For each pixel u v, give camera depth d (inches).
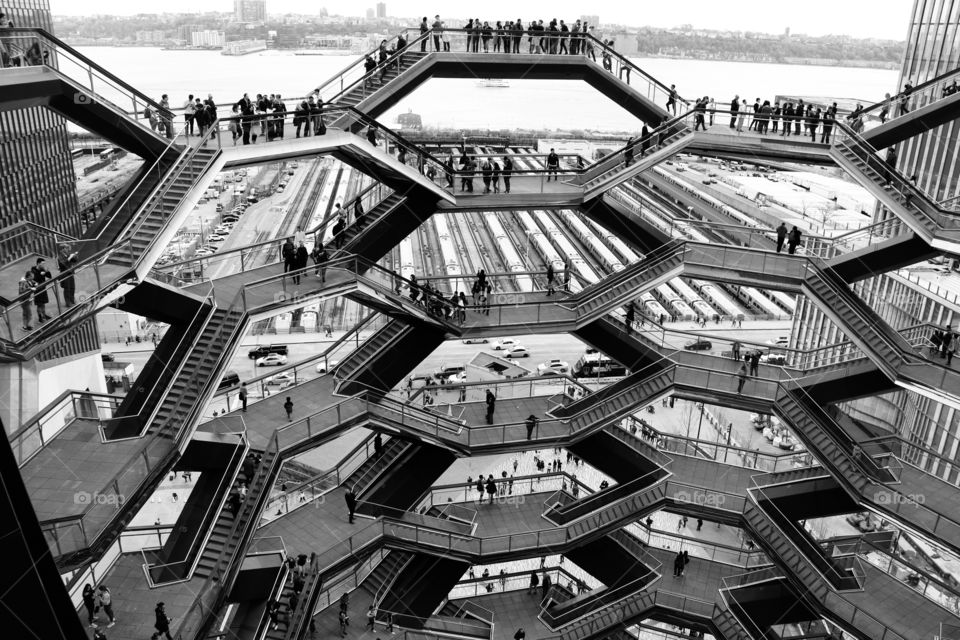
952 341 1098.1
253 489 831.1
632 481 1145.4
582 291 1136.8
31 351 576.4
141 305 838.5
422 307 1026.7
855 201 2610.7
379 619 1006.4
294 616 851.4
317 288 938.7
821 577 1037.2
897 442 1176.8
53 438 702.5
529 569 1422.2
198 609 700.0
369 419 1016.9
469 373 1990.7
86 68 759.7
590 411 1117.7
